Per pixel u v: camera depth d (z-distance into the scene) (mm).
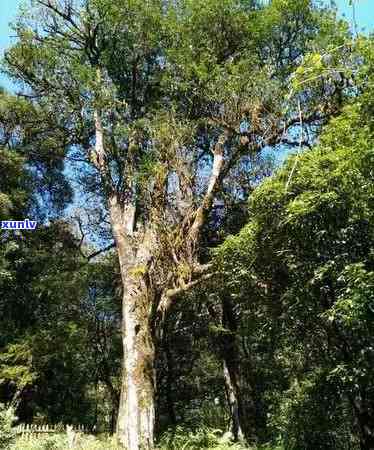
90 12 21500
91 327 24750
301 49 20594
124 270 18219
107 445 13797
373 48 10578
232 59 19312
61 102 21594
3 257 20984
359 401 12352
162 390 26797
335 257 11016
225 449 14672
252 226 13422
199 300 21109
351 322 10258
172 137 18375
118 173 21906
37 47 21406
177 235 17547
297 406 13305
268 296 13336
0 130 24734
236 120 18812
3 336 21562
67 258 25469
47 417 21812
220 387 27328
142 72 22484
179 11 20812
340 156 11469
